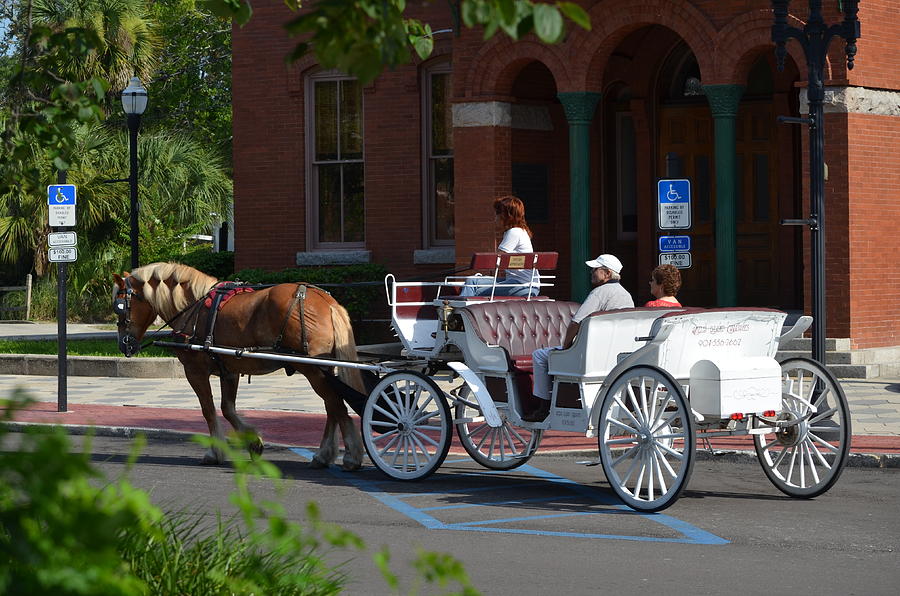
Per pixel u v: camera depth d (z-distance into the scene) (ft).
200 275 43.88
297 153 85.10
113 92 117.19
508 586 26.32
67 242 57.77
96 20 108.68
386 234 82.89
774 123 77.61
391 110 82.53
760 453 37.42
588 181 68.74
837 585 26.23
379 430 40.75
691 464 33.27
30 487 11.46
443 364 41.37
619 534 31.65
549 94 77.61
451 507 35.63
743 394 34.53
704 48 65.00
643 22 66.59
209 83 164.04
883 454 41.83
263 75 85.81
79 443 49.39
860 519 33.35
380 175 82.94
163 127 154.10
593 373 35.94
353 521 33.60
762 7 63.31
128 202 118.83
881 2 63.31
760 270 78.43
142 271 44.42
